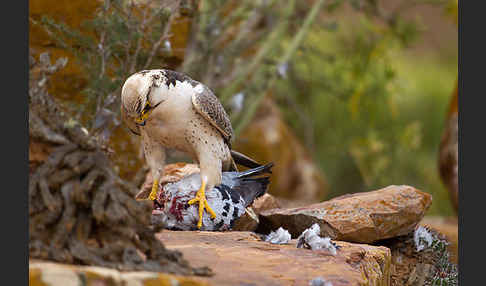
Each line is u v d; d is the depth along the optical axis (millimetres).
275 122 20406
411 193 9266
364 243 8641
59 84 11359
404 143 21719
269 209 10539
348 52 19156
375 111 19984
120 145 11711
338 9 18328
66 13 11359
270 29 16281
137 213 5109
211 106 8234
